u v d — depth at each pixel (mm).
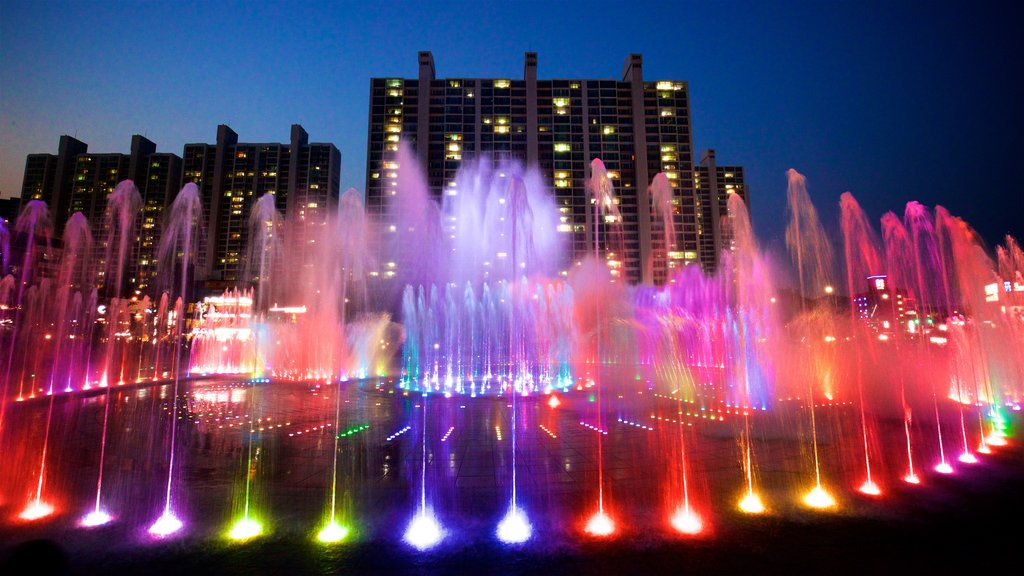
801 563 5984
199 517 7520
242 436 13164
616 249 96750
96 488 8891
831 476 9406
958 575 5691
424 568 5926
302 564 6035
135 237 114125
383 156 96188
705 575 5707
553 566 5953
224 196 121188
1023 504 7898
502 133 98375
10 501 8258
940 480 9133
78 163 122500
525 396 20391
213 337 48844
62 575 5816
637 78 102062
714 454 11062
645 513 7594
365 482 9141
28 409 18078
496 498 8266
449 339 46625
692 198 100625
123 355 46031
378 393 22547
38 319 49219
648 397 20297
